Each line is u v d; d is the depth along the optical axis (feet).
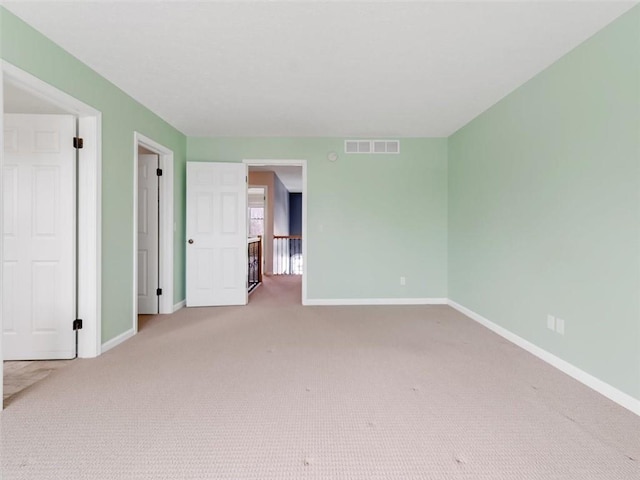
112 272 9.79
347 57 8.27
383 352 9.46
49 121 8.65
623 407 6.56
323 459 5.09
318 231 15.40
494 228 11.42
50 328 8.80
